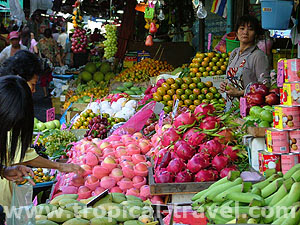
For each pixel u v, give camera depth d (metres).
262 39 6.09
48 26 14.68
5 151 1.80
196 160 2.47
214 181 2.41
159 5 6.80
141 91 7.14
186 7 8.84
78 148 3.72
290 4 3.12
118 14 11.06
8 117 1.74
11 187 2.35
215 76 5.22
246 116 3.18
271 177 1.96
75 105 6.61
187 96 4.61
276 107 2.53
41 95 13.23
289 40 5.90
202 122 2.80
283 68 2.55
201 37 8.05
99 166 2.98
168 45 9.27
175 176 2.50
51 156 4.11
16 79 1.81
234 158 2.58
